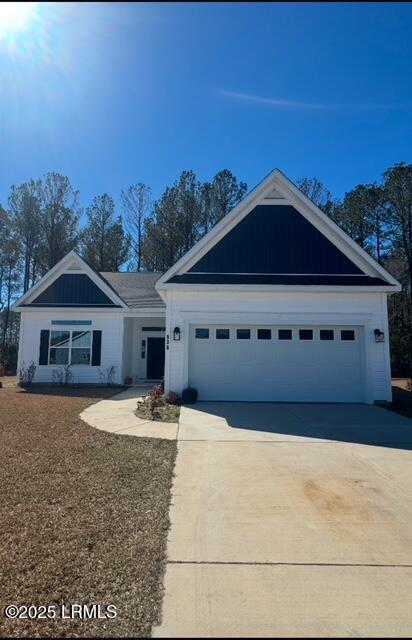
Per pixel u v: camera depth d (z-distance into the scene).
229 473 5.78
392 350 22.89
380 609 2.94
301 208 13.42
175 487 5.21
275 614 2.86
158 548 3.70
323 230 13.31
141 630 2.69
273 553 3.69
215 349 12.70
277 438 7.77
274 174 13.48
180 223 36.97
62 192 35.91
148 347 20.34
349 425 8.95
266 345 12.68
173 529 4.09
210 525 4.20
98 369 18.39
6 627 2.69
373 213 32.19
